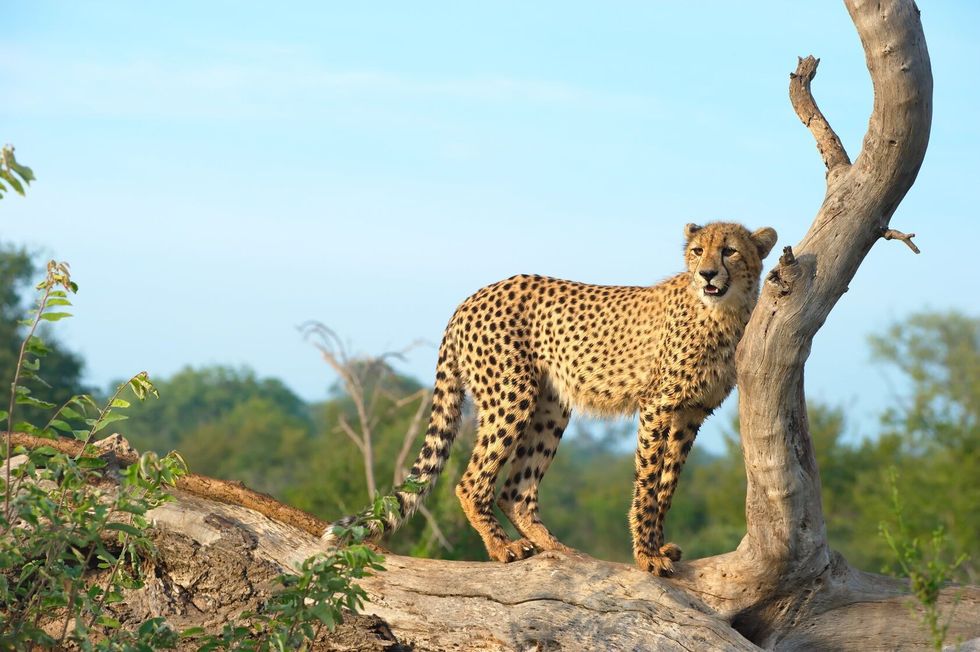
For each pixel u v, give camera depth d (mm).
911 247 9336
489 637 10562
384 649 10609
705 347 12172
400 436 31781
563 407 13602
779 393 9766
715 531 46812
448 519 22375
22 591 8898
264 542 11203
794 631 11406
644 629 10445
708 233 12258
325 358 25125
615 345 12852
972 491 34906
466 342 13391
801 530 10516
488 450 13000
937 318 61156
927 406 44969
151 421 84188
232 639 9102
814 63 10180
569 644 10422
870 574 11703
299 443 57438
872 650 11492
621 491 57781
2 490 8828
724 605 11156
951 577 9547
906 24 8742
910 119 8930
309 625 8656
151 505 8938
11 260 52000
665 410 12312
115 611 10992
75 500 8844
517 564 11047
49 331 51062
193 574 11133
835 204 9398
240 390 94125
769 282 9391
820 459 44312
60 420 9023
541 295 13328
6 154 7965
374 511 8969
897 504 9484
